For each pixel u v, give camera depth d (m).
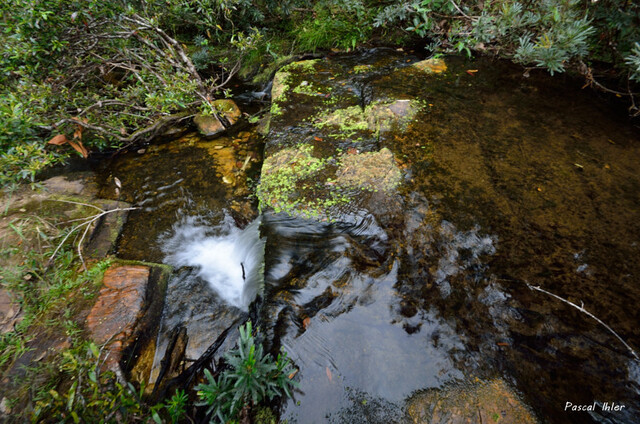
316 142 3.29
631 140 3.00
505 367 1.76
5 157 2.69
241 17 5.43
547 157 2.87
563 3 3.47
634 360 1.71
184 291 2.68
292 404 1.75
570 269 2.10
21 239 2.68
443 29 4.71
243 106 4.73
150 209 3.29
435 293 2.08
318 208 2.64
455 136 3.15
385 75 4.22
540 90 3.71
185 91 3.80
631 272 2.06
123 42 3.80
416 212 2.51
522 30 3.98
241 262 2.86
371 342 1.92
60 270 2.49
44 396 1.75
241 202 3.37
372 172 2.86
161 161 3.81
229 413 1.72
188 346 2.31
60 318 2.18
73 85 3.70
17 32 2.92
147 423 1.75
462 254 2.24
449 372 1.78
